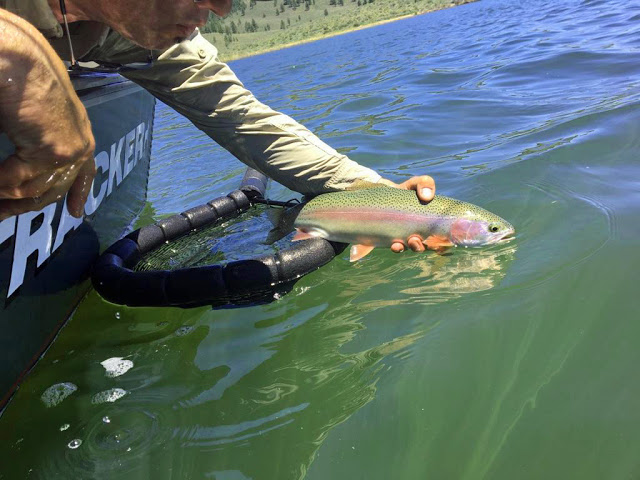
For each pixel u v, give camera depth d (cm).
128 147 100
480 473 39
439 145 118
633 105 114
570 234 70
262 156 78
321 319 63
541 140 107
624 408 42
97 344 65
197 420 49
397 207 74
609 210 73
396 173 104
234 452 45
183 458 45
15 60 25
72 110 28
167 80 71
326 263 75
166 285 70
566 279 60
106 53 63
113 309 72
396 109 161
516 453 40
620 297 55
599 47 193
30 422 52
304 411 49
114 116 90
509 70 187
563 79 158
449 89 178
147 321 69
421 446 43
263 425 48
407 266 72
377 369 52
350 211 76
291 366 55
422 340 55
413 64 261
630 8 312
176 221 91
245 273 69
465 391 47
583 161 91
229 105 74
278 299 69
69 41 39
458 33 410
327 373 53
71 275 72
